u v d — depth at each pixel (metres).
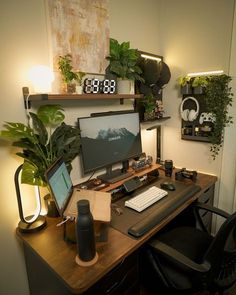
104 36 1.69
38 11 1.34
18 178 1.28
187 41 2.09
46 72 1.30
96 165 1.63
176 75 2.22
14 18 1.24
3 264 1.37
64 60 1.44
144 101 2.07
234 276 1.26
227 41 1.86
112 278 1.08
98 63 1.68
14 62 1.26
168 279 1.24
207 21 1.94
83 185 1.65
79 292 0.87
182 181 1.94
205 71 2.02
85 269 0.97
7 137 1.22
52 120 1.39
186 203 1.56
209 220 2.10
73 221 1.32
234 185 2.03
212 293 1.22
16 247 1.41
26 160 1.29
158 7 2.20
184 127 2.23
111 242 1.14
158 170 2.12
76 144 1.43
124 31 1.89
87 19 1.56
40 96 1.21
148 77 1.98
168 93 2.30
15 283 1.44
